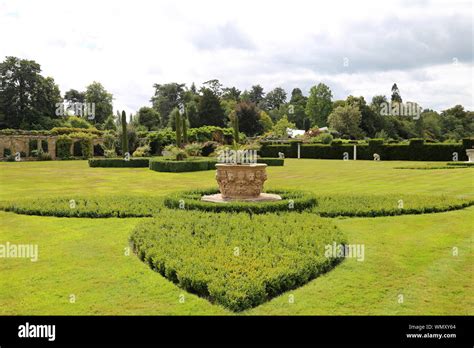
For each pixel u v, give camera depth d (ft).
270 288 13.46
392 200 30.73
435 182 46.55
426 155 102.94
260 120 189.16
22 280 15.17
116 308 12.79
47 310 12.73
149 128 174.40
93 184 49.98
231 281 13.46
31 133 122.62
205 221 22.72
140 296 13.61
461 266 16.22
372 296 13.42
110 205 29.22
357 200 30.76
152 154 123.44
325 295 13.52
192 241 18.58
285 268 14.58
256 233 19.98
